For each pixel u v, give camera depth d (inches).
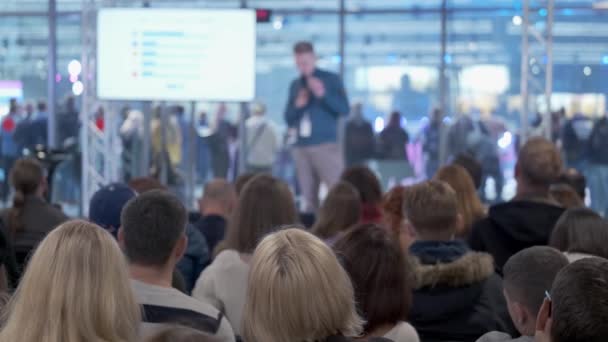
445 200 142.9
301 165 429.4
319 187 432.1
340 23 541.6
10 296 94.3
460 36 537.3
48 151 385.7
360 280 113.2
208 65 406.6
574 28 533.3
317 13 542.0
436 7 537.6
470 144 534.3
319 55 544.7
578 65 533.0
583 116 531.8
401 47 540.7
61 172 530.9
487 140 533.0
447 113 537.3
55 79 543.2
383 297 113.2
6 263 138.8
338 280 84.9
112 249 81.2
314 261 84.4
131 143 498.0
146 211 115.4
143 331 85.9
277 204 151.3
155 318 109.4
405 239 185.5
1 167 544.4
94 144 414.3
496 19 534.3
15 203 201.2
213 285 147.9
